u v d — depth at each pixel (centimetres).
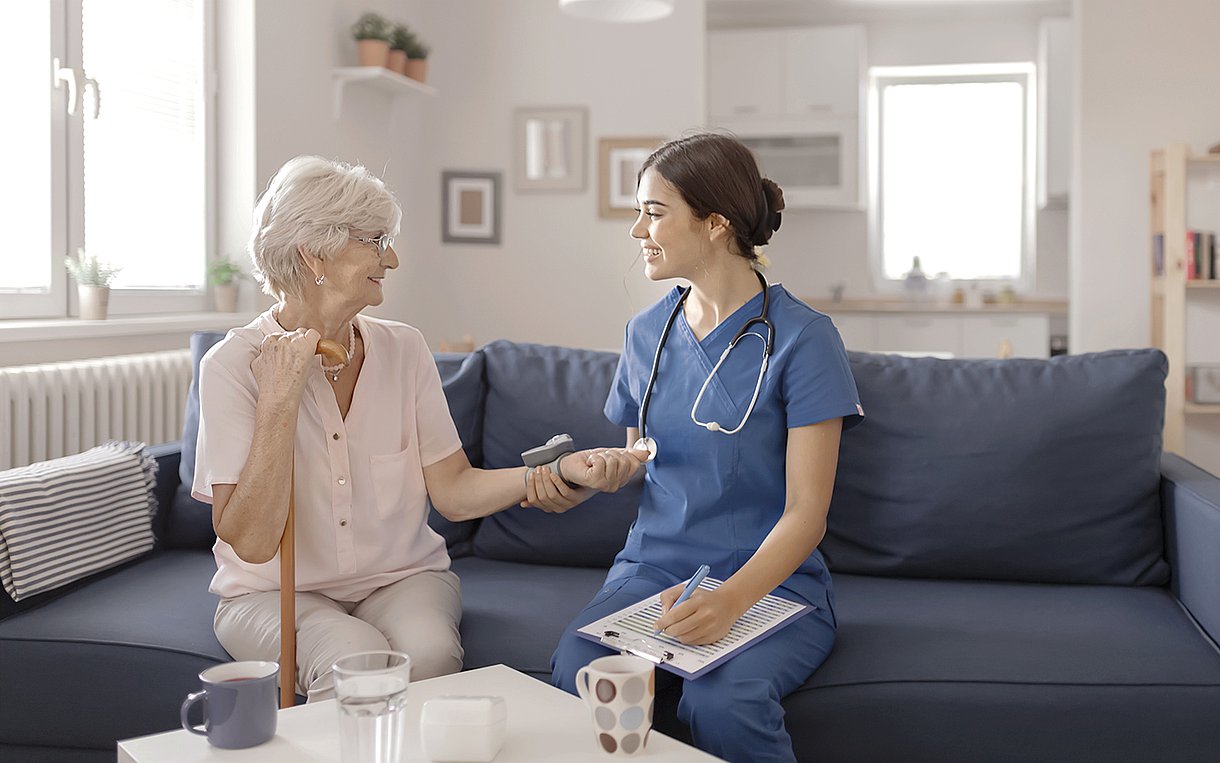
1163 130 495
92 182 358
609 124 553
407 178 551
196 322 379
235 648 180
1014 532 214
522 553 235
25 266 331
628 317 558
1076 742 167
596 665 125
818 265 721
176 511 244
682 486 189
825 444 179
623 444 230
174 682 183
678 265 187
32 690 188
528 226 564
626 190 552
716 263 188
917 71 702
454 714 119
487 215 565
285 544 164
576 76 554
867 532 222
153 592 209
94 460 225
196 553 241
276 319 185
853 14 685
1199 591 191
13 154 325
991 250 711
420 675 170
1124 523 214
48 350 321
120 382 327
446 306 574
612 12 396
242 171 414
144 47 379
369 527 189
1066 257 691
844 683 170
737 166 185
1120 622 189
